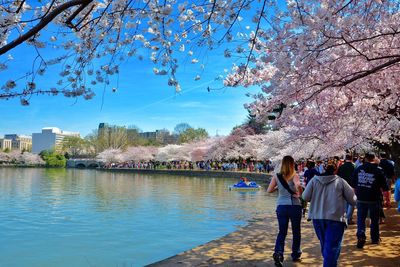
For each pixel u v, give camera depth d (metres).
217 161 71.12
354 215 13.42
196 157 79.94
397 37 7.90
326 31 6.05
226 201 24.58
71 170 96.12
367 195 8.34
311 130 10.00
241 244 9.69
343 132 11.11
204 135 104.44
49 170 95.00
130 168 86.06
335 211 5.98
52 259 11.02
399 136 14.56
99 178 56.88
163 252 11.62
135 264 10.41
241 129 68.12
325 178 6.14
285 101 8.27
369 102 9.27
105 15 5.38
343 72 7.91
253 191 31.95
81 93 5.58
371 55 7.75
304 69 6.80
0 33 4.34
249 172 51.94
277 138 41.81
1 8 4.41
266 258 8.09
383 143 16.42
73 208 21.80
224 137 71.19
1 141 198.25
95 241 13.20
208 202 24.12
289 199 7.26
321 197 6.13
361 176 8.45
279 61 6.61
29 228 15.65
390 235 9.61
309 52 6.40
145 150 103.06
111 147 113.25
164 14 5.27
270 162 50.69
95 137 128.25
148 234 14.23
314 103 9.71
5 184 42.41
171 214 19.11
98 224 16.48
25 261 10.87
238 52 6.66
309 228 11.57
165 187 37.59
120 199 26.50
